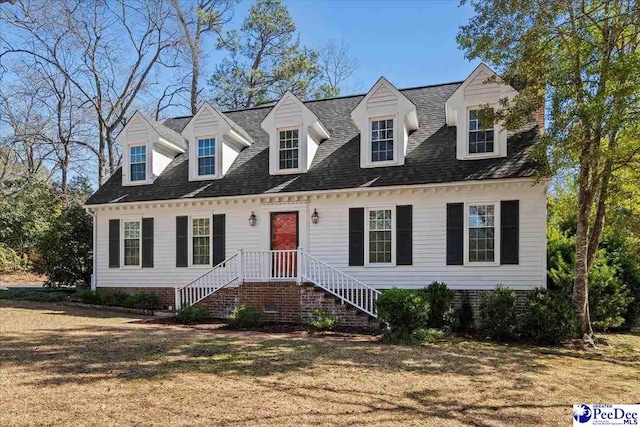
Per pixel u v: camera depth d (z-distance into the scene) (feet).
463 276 47.29
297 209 53.26
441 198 48.34
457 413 20.77
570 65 36.78
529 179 44.21
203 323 47.11
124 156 62.03
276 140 55.98
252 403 21.07
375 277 50.11
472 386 25.07
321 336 40.04
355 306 45.62
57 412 19.44
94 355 29.76
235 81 116.47
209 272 53.06
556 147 36.47
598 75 35.50
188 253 57.47
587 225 40.37
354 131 58.49
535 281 45.01
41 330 39.11
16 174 101.65
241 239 55.36
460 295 47.11
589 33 37.01
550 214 61.57
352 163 53.62
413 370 27.89
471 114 48.96
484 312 41.06
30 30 86.53
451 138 52.11
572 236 56.08
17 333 37.40
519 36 38.11
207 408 20.27
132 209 60.08
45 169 116.16
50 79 100.12
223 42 115.65
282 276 50.31
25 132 100.32
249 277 49.90
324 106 65.26
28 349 31.32
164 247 58.59
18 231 91.66
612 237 53.52
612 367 31.78
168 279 58.13
